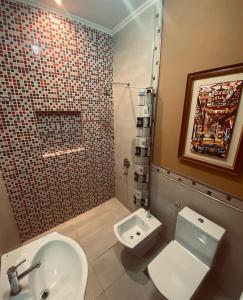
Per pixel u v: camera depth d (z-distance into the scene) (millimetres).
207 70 1163
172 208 1721
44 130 1842
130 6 1535
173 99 1470
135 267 1643
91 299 1388
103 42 1946
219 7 1039
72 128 2041
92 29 1820
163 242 1914
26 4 1397
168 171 1668
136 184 1905
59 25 1601
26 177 1727
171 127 1544
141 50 1653
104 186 2520
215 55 1114
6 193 1616
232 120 1096
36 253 1184
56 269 1222
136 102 1860
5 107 1469
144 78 1693
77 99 1896
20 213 1781
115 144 2402
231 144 1137
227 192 1234
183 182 1543
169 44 1400
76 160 2082
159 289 1124
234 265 1308
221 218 1307
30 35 1465
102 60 1995
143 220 1757
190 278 1188
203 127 1276
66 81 1764
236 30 990
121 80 2010
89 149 2178
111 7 1545
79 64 1815
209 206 1371
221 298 1384
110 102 2219
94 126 2148
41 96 1638
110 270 1616
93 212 2402
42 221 1989
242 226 1192
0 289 971
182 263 1302
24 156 1663
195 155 1385
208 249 1256
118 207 2506
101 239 1972
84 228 2127
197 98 1276
